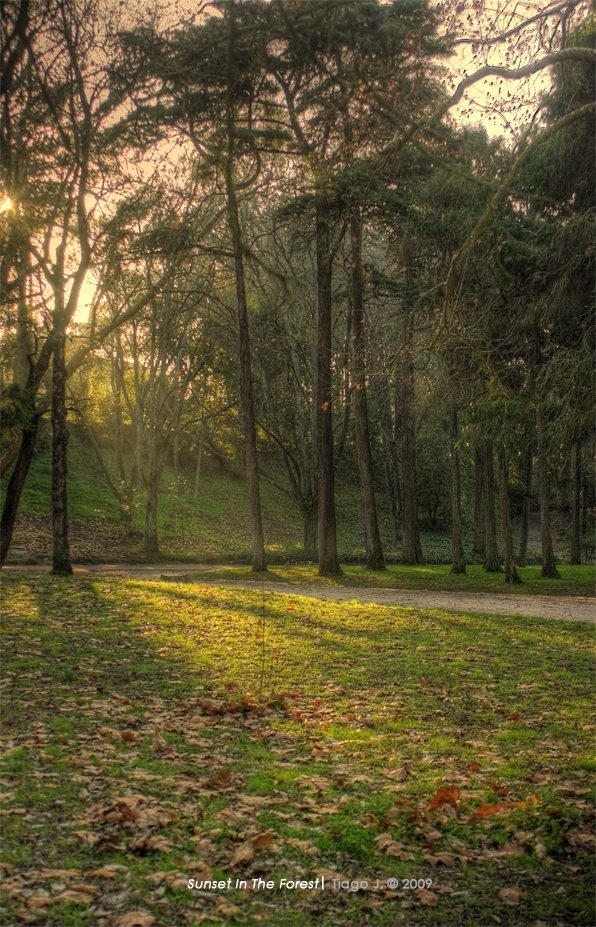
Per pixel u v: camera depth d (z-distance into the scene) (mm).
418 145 7297
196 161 13742
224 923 2963
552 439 18641
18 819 3725
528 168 15734
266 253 26328
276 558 31844
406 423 29797
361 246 22578
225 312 29922
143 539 32469
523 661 9062
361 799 4336
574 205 16375
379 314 27188
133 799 4066
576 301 16422
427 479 43812
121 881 3221
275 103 8703
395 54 7516
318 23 6887
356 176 9945
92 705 6094
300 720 6102
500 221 14789
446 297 7238
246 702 6457
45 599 12578
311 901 3180
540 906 3170
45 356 18297
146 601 13148
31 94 9812
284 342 29984
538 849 3660
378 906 3172
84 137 10562
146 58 7988
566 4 7309
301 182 11430
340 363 25891
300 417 32438
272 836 3719
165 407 31672
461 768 4961
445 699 6992
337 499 46938
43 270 16406
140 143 11461
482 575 24141
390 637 10570
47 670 7387
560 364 16625
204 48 7543
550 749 5410
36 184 14492
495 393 12070
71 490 35562
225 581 21344
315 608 13422
